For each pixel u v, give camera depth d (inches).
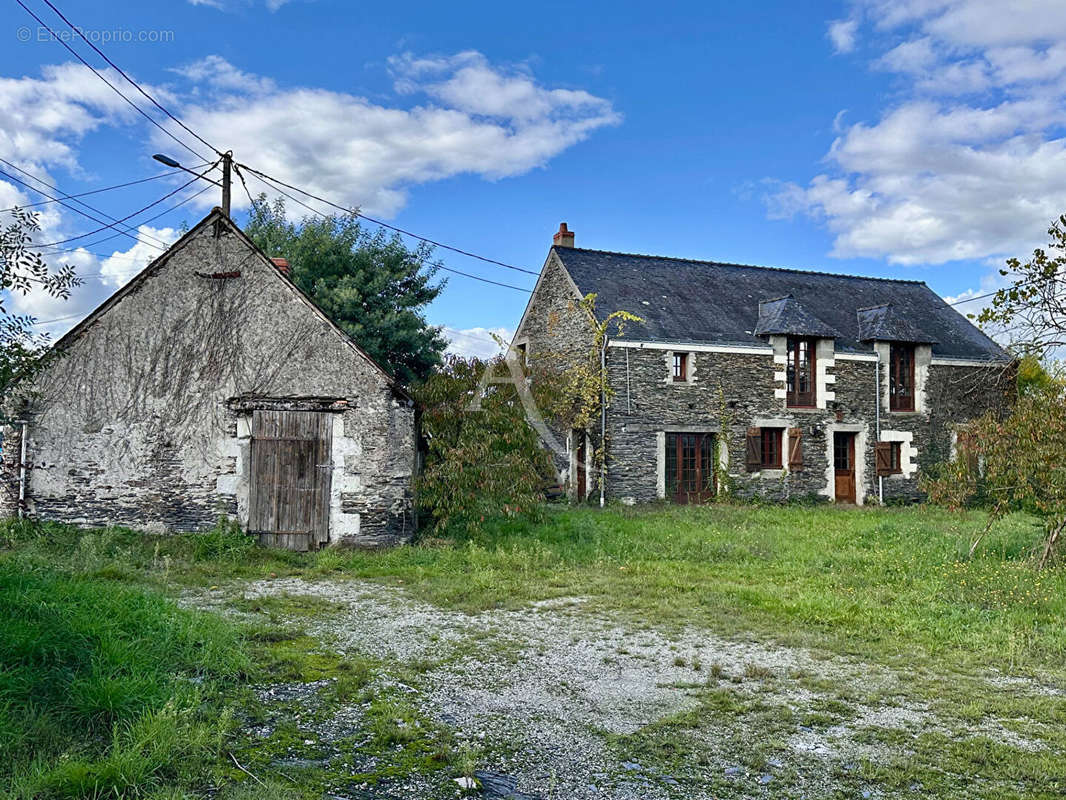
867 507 826.2
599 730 204.4
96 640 221.5
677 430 788.0
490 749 191.5
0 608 224.5
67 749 173.8
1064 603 340.5
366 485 472.4
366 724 203.3
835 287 1000.2
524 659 264.8
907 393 906.1
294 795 163.9
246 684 225.6
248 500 466.6
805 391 857.5
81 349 463.5
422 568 418.9
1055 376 522.6
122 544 436.1
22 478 453.4
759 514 682.2
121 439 462.0
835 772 182.4
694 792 171.8
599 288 828.0
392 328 946.1
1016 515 668.7
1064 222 469.7
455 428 519.2
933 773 182.5
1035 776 180.2
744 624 314.5
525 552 458.3
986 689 241.0
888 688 242.1
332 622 304.3
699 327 821.9
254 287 476.1
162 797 156.6
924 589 379.2
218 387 470.3
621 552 481.4
